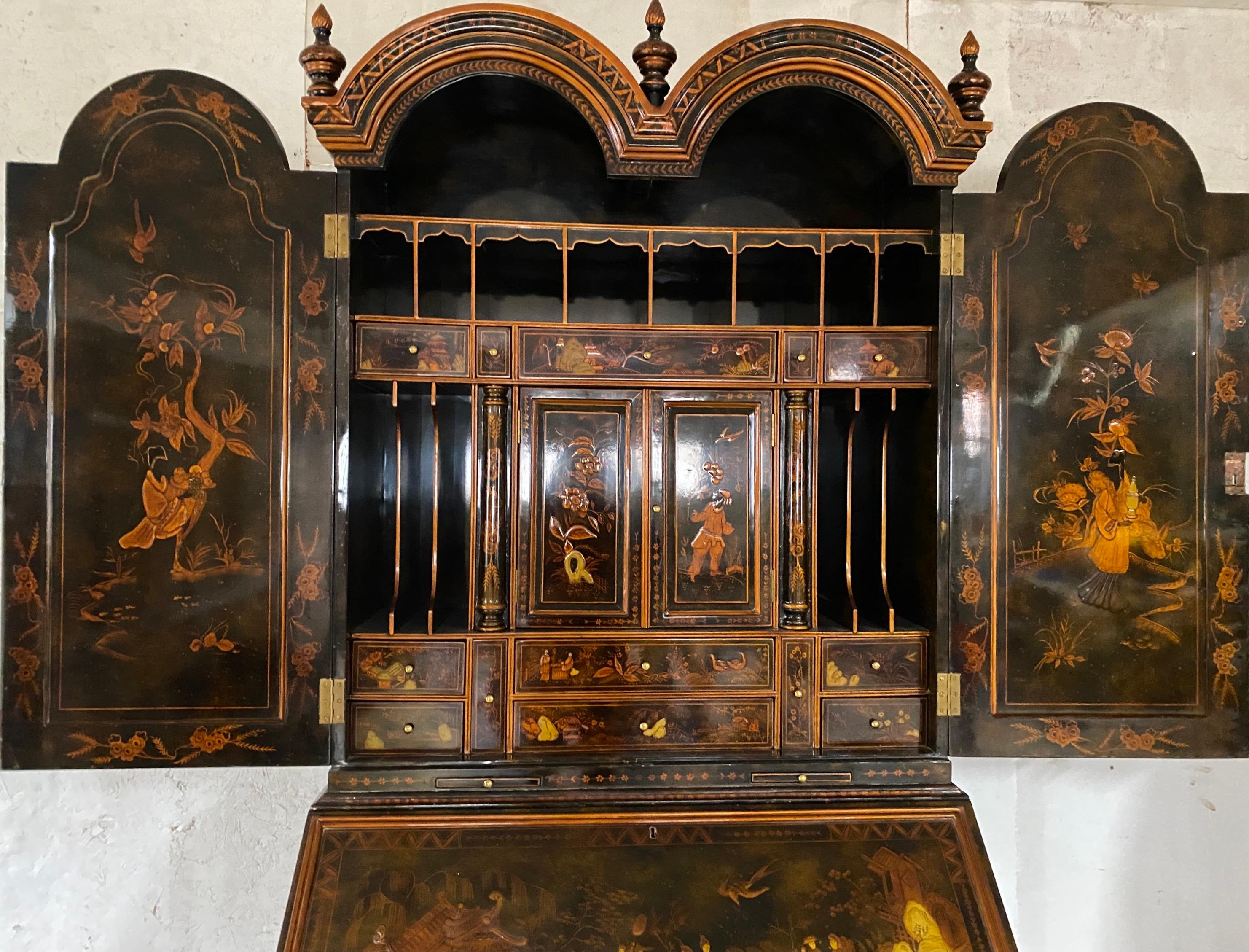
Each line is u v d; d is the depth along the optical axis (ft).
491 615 5.24
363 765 4.99
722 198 6.32
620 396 5.49
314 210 4.92
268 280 4.90
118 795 6.56
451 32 4.75
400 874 4.63
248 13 6.45
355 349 5.00
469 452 5.95
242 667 4.90
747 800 5.09
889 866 4.84
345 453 4.95
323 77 4.84
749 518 5.53
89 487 4.80
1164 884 7.13
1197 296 5.19
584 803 5.01
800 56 4.91
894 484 5.92
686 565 5.49
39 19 6.30
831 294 6.55
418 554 6.26
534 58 4.82
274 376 4.91
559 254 6.21
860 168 6.16
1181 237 5.18
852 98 5.03
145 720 4.83
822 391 5.62
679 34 6.68
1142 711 5.16
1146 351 5.18
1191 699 5.17
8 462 4.74
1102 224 5.16
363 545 5.47
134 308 4.83
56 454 4.78
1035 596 5.16
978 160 6.85
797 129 5.87
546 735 5.16
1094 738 5.15
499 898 4.56
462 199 6.18
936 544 5.15
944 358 5.14
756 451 5.54
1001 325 5.15
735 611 5.49
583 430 5.47
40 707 4.76
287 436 4.91
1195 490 5.20
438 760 5.08
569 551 5.43
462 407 6.33
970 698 5.16
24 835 6.40
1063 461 5.17
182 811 6.63
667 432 5.50
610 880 4.68
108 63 6.36
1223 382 5.19
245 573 4.90
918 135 5.03
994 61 6.88
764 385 5.24
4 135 6.26
